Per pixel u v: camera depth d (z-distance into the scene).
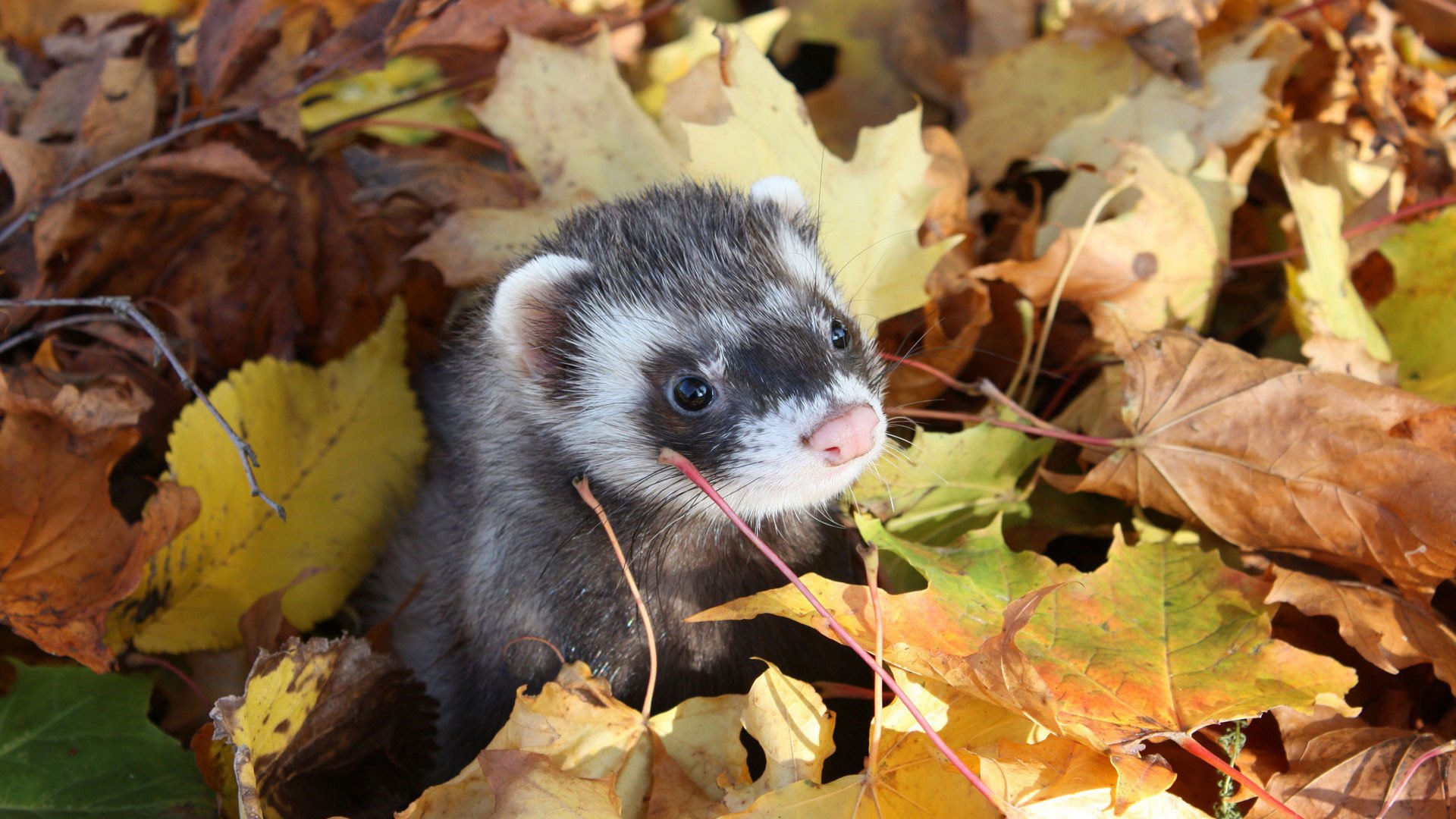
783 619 0.37
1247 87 0.44
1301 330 0.40
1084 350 0.41
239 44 0.42
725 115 0.44
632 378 0.37
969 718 0.34
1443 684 0.36
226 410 0.40
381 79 0.47
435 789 0.34
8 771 0.35
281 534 0.40
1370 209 0.42
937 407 0.42
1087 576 0.36
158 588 0.38
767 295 0.37
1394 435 0.37
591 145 0.42
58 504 0.37
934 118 0.49
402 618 0.41
